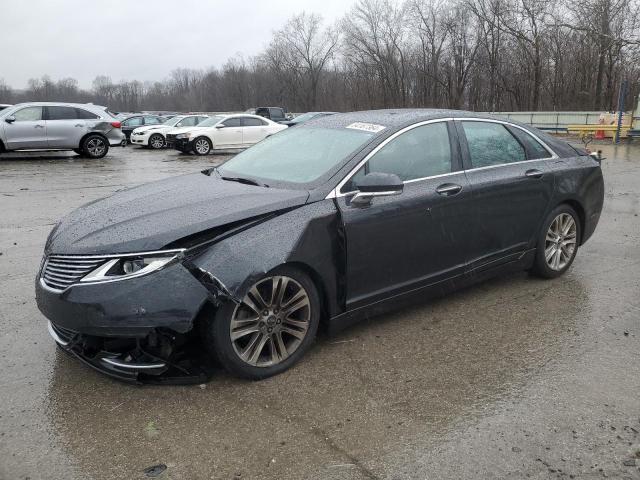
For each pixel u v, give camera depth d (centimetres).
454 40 5125
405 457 263
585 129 2383
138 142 2334
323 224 343
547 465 257
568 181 493
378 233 366
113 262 297
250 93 8112
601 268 546
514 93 4853
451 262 415
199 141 1958
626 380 331
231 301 310
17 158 1769
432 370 345
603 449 268
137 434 281
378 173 350
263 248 316
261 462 261
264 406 306
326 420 293
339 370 345
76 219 352
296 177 378
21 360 356
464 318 424
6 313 432
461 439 277
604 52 3378
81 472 254
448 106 5288
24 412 300
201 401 310
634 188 1055
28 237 680
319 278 345
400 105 5766
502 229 446
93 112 1752
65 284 303
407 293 394
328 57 7112
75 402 309
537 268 495
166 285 293
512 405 306
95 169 1483
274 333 334
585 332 399
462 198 411
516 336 393
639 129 2258
